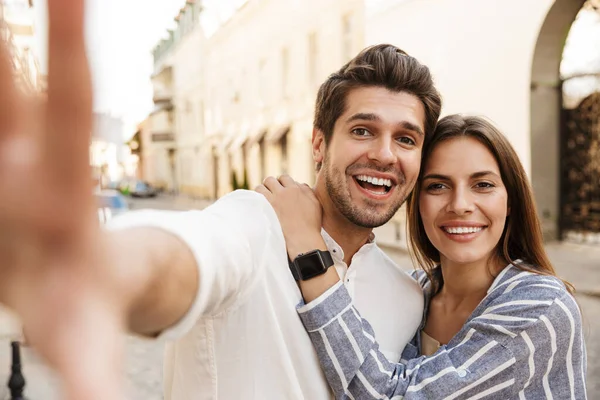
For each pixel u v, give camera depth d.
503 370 1.35
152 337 0.66
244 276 1.02
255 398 1.13
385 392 1.27
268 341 1.14
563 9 9.01
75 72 0.23
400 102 1.42
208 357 1.14
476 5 10.52
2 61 0.23
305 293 1.26
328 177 1.47
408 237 1.91
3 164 0.24
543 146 10.02
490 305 1.48
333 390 1.26
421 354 1.72
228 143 25.08
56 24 0.22
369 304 1.51
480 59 10.59
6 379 4.09
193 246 0.65
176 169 37.56
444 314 1.73
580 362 1.46
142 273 0.51
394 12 12.67
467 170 1.55
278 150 18.88
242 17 22.38
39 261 0.27
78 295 0.28
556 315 1.39
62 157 0.25
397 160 1.42
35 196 0.25
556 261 8.55
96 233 0.28
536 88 9.80
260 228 1.15
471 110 10.94
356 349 1.25
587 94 9.90
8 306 0.27
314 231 1.35
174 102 37.19
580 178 10.14
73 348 0.27
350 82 1.43
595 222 9.98
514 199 1.66
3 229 0.26
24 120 0.24
